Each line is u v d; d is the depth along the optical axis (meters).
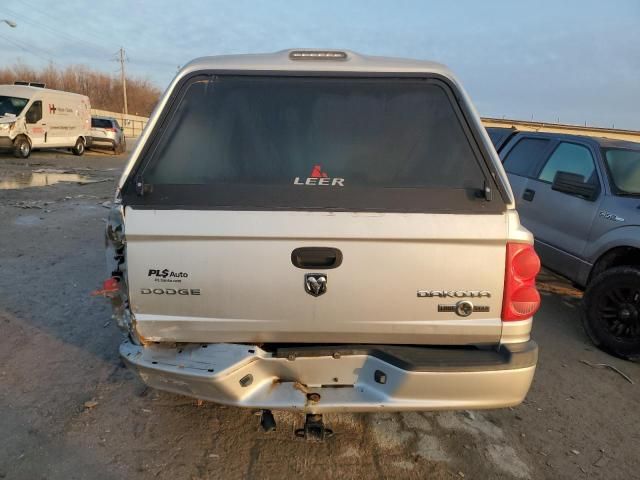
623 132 26.38
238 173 2.41
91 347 4.02
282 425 3.10
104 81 73.81
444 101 2.51
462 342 2.41
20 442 2.85
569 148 5.79
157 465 2.71
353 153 2.45
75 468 2.66
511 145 7.12
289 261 2.30
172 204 2.31
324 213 2.29
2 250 6.66
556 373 4.10
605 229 4.83
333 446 2.93
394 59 2.65
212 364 2.35
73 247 6.97
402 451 2.92
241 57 2.61
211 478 2.63
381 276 2.31
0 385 3.43
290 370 2.43
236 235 2.27
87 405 3.22
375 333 2.38
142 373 2.45
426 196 2.35
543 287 6.50
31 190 12.10
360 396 2.41
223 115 2.48
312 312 2.34
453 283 2.32
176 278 2.32
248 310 2.35
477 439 3.09
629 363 4.37
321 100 2.51
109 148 26.45
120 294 2.50
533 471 2.82
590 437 3.20
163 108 2.47
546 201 5.75
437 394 2.36
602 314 4.57
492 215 2.31
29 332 4.24
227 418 3.16
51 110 20.52
